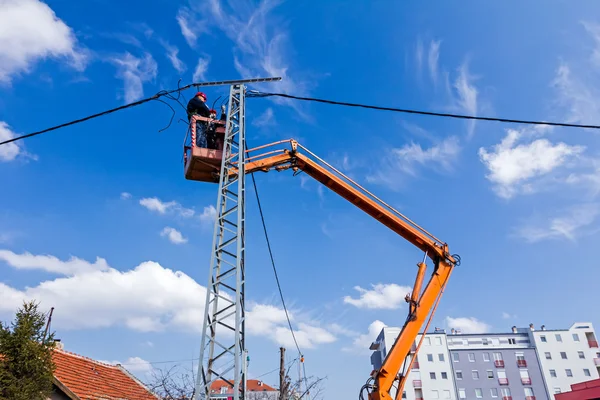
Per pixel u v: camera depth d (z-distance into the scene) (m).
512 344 79.69
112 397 17.77
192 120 14.49
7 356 14.05
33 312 15.09
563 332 78.00
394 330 79.94
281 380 26.34
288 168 16.06
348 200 16.83
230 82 14.79
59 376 16.34
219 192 13.13
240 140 13.89
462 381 74.38
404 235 16.86
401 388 14.23
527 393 73.31
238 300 11.73
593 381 24.70
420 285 15.74
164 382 19.47
